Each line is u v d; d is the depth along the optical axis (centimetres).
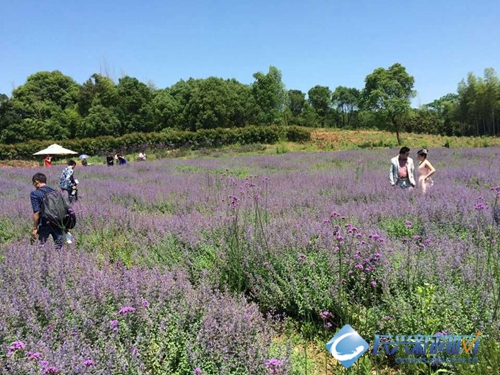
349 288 489
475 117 7294
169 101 7262
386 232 652
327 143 5038
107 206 1009
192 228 720
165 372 328
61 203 700
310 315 483
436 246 547
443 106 9488
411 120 7500
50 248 606
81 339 349
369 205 880
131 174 2139
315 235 607
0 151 4709
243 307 409
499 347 343
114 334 346
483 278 439
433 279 462
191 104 6962
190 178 1761
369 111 5341
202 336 358
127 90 7100
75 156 4953
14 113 6562
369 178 1473
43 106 7344
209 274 544
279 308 505
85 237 790
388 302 426
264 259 550
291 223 678
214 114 6794
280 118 7969
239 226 662
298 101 10544
